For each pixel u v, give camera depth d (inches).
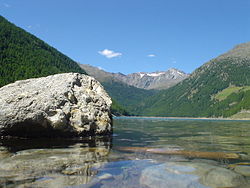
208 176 171.6
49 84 454.3
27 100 395.5
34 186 143.6
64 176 167.3
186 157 252.7
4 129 388.5
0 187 140.8
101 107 497.0
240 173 181.0
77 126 420.5
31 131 395.5
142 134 595.5
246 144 382.9
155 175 173.5
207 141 430.0
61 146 323.6
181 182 157.9
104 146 337.1
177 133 644.7
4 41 5388.8
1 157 235.5
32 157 237.6
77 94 459.5
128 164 210.2
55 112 391.5
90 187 144.9
